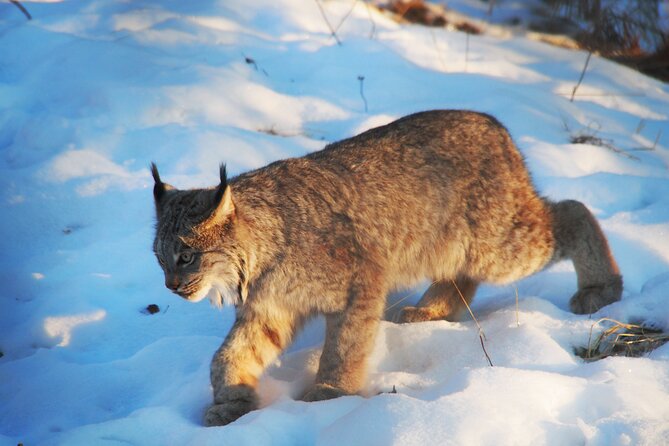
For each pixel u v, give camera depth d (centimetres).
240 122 1466
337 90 1606
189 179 1249
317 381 875
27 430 825
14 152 1357
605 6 2306
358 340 880
